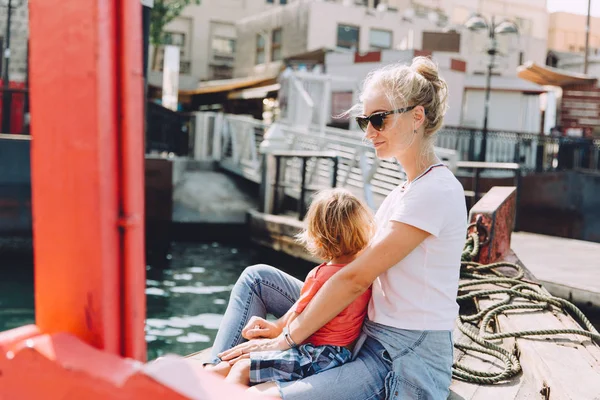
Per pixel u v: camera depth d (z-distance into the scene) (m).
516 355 3.05
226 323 2.52
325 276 2.13
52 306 1.20
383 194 10.54
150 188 10.70
